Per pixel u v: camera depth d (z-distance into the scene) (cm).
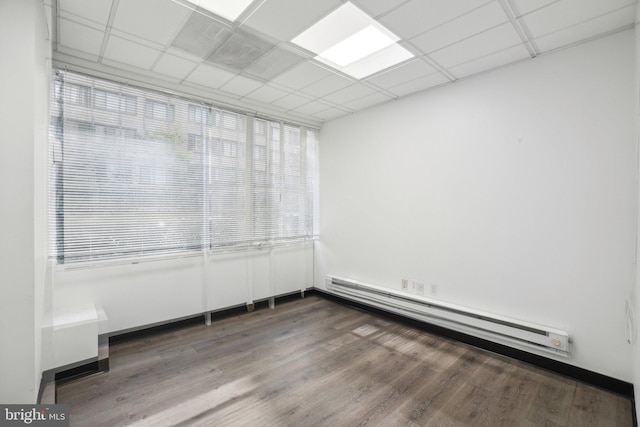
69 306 271
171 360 271
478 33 231
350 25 230
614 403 213
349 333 334
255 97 367
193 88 339
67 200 266
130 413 199
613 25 219
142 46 255
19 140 167
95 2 200
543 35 232
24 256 169
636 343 199
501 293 285
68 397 215
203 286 357
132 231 303
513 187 276
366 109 403
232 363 266
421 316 341
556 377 246
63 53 262
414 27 224
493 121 288
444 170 324
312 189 469
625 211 222
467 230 307
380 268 388
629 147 221
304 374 249
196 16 217
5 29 163
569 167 247
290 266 449
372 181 397
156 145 317
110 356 276
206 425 189
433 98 333
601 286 232
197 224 349
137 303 310
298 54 270
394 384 235
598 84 233
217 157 363
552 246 255
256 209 400
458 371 255
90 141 278
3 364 165
